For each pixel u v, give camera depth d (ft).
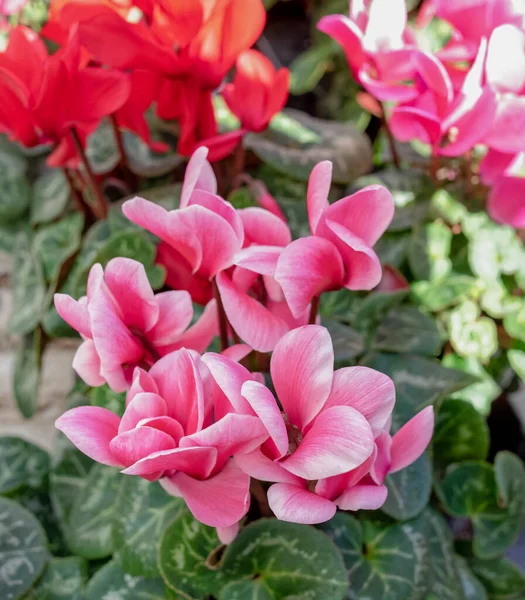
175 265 1.22
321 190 1.02
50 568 1.44
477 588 1.46
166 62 1.41
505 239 1.68
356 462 0.93
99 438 1.01
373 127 2.19
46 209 1.86
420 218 1.68
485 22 1.47
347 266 1.07
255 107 1.53
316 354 0.99
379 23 1.47
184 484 1.03
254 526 1.25
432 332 1.57
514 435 1.94
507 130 1.43
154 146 1.60
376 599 1.32
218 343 1.44
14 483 1.63
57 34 1.49
